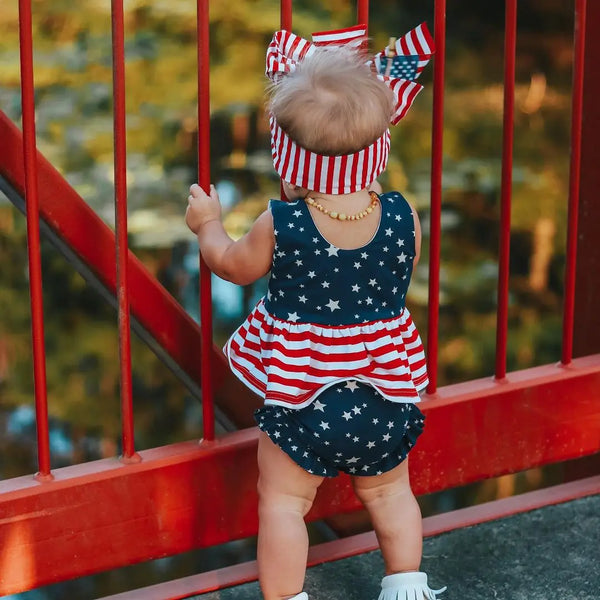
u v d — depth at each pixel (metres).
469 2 5.94
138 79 5.38
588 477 2.58
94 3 5.38
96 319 5.66
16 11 5.21
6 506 1.86
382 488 1.90
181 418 5.76
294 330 1.74
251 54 5.32
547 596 2.05
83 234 2.00
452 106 5.80
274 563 1.81
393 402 1.78
